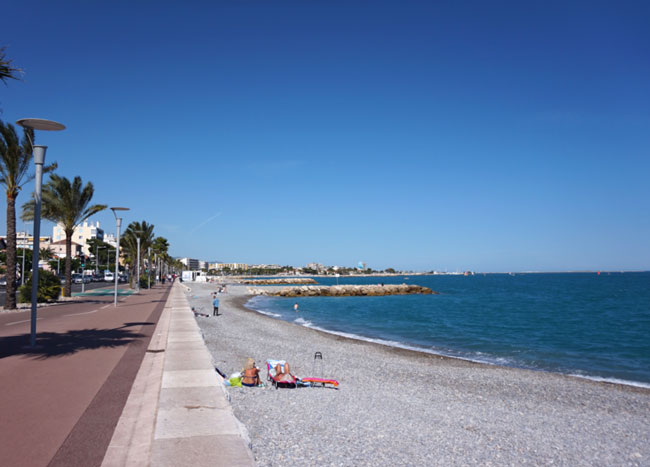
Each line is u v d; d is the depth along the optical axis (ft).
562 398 43.11
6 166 84.12
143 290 193.06
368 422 29.04
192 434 19.49
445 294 298.15
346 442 24.41
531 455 25.68
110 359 37.40
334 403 33.73
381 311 163.94
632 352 76.28
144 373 32.53
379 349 72.13
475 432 29.30
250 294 266.77
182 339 49.88
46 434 19.80
